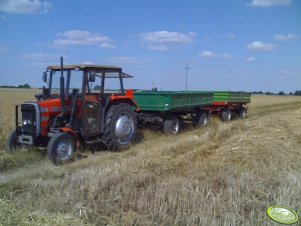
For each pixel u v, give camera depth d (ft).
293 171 23.47
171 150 29.45
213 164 24.85
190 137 35.83
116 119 32.19
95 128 30.89
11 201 16.80
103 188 18.86
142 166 23.86
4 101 92.27
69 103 29.48
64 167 25.86
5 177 23.98
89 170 23.06
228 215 15.29
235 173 22.12
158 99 40.47
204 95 51.47
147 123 42.16
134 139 36.50
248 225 14.56
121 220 15.38
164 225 14.94
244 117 69.51
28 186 20.22
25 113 28.48
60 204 16.66
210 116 53.93
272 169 23.54
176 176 21.54
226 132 37.93
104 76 31.91
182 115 48.42
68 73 29.73
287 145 31.73
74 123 29.66
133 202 16.89
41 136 28.60
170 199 16.70
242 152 28.25
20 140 28.60
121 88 34.17
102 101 31.68
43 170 24.99
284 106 114.32
